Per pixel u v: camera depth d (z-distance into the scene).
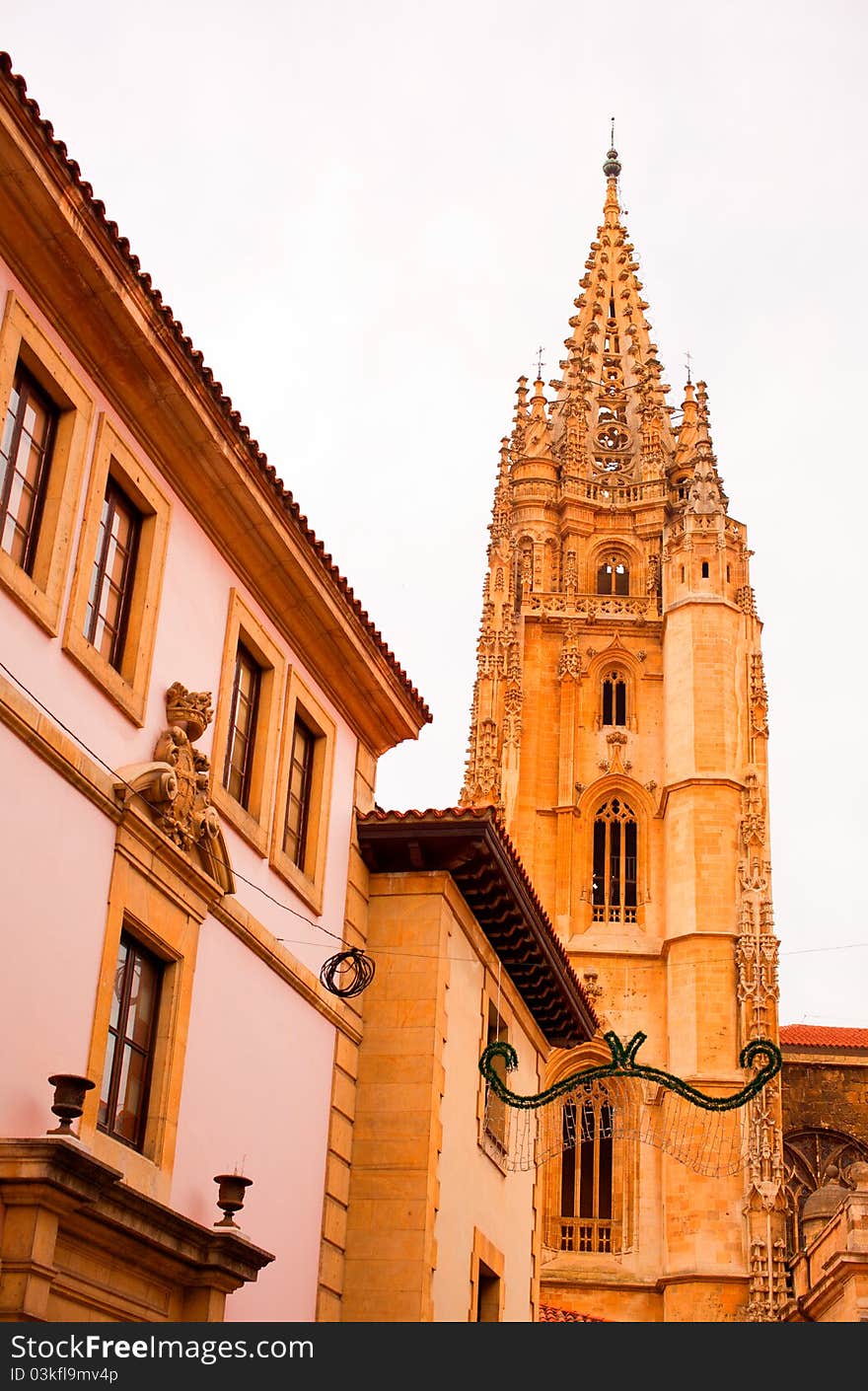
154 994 18.84
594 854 76.06
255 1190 20.66
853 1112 78.25
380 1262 23.33
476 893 26.83
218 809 20.52
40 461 17.34
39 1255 14.38
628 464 89.00
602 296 97.12
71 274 17.22
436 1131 24.31
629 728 78.00
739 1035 68.19
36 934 16.06
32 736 16.09
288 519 21.72
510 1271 30.44
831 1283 47.66
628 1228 66.44
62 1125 14.94
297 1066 22.39
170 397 19.08
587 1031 35.19
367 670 24.97
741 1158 65.44
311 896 23.41
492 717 76.88
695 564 79.38
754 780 73.88
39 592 16.56
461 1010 26.64
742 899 70.88
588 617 80.00
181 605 20.12
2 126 15.50
